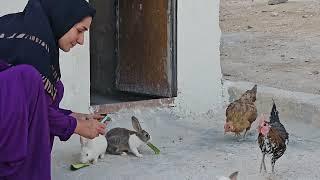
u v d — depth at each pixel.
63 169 5.44
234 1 22.08
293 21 18.25
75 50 6.60
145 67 8.56
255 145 6.43
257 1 21.95
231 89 8.40
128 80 8.96
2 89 3.24
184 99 8.00
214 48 8.20
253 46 14.73
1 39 3.36
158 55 8.26
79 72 6.68
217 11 8.16
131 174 5.30
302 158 5.95
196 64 8.06
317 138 6.87
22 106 3.26
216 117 7.85
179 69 7.92
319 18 18.55
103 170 5.41
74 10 3.50
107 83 9.34
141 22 8.59
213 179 5.19
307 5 20.72
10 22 3.42
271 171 5.43
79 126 3.65
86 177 5.20
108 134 5.94
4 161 3.28
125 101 8.15
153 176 5.27
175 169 5.49
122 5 9.01
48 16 3.47
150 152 6.10
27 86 3.29
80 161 5.57
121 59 9.09
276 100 8.08
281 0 21.27
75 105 6.70
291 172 5.46
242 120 6.42
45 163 3.41
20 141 3.27
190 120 7.62
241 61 12.85
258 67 12.16
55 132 3.56
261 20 18.53
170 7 7.95
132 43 8.83
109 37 9.30
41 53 3.37
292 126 7.45
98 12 9.51
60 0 3.48
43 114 3.38
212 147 6.35
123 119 7.25
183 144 6.46
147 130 7.00
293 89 9.88
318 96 8.16
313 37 15.91
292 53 13.88
